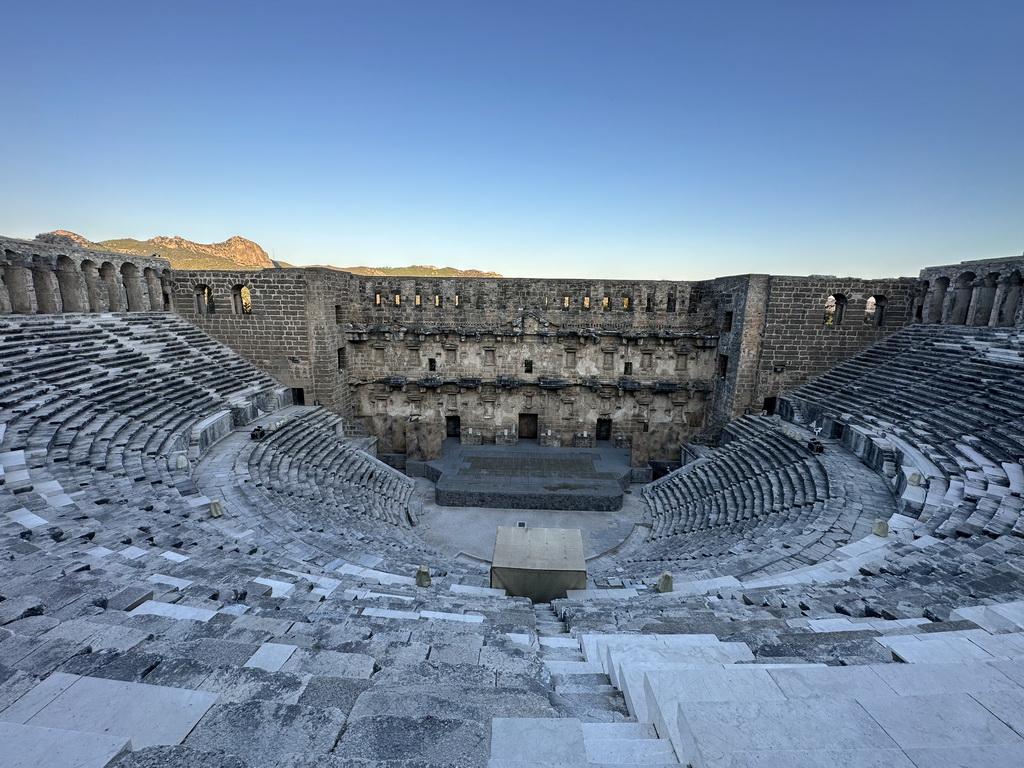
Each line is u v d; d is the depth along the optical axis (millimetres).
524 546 15883
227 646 6832
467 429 40531
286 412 33000
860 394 29031
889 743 3984
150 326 32188
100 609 8078
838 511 18281
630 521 28359
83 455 18062
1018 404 20812
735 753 3660
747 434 32469
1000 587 10281
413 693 5457
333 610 9984
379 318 39406
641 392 39312
